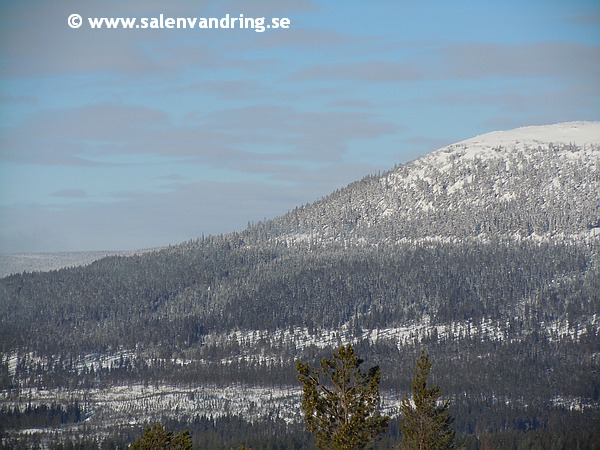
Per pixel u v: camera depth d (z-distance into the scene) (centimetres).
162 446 17250
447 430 18275
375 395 13825
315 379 14038
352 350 13938
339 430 13512
